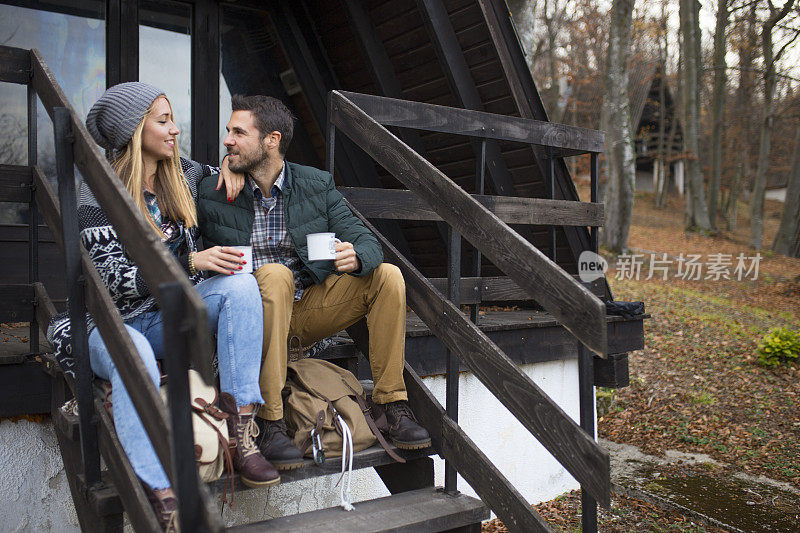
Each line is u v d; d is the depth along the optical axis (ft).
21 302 8.66
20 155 15.43
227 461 6.79
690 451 20.45
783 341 30.58
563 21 82.02
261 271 7.51
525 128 13.67
